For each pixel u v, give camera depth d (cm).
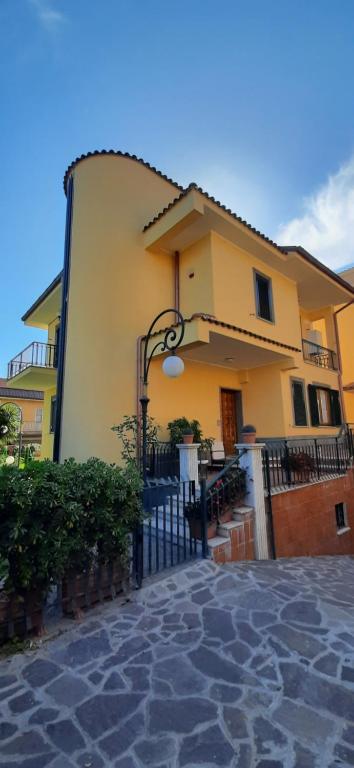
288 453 715
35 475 306
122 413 806
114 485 352
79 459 819
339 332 1786
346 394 1712
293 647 279
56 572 300
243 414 1114
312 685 235
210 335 770
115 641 292
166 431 869
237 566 463
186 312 922
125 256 895
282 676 245
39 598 301
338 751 185
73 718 211
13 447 1723
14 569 290
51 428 1361
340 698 223
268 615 331
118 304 856
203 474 722
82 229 920
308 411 1149
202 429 977
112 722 208
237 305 905
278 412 1033
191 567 436
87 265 894
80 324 880
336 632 300
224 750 187
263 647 280
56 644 288
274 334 1012
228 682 241
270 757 182
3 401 2564
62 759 183
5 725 206
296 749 186
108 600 358
